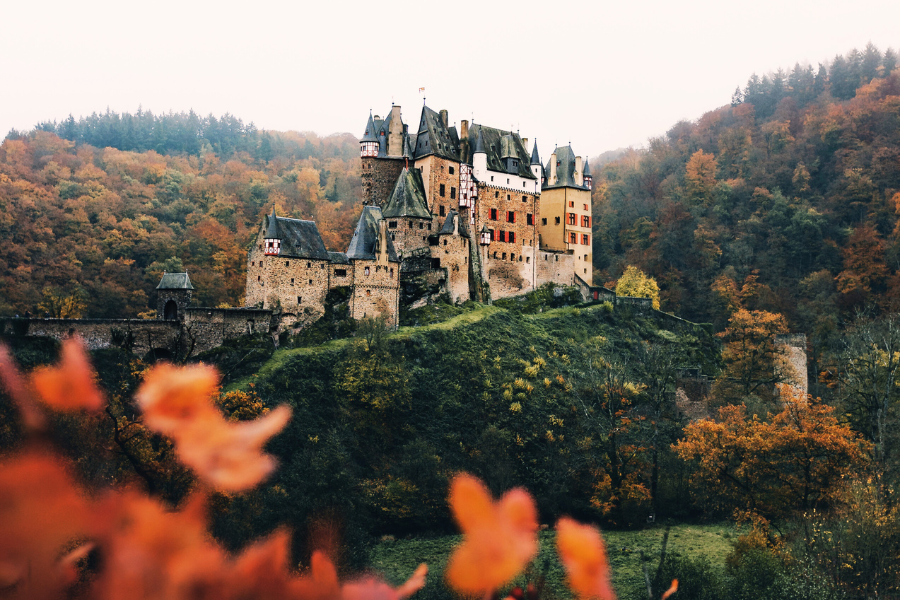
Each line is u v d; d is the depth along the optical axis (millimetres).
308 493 56250
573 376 89938
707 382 99625
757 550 44688
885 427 64500
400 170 106062
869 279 132375
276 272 82062
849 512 45188
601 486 71250
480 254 105375
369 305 88062
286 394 70562
